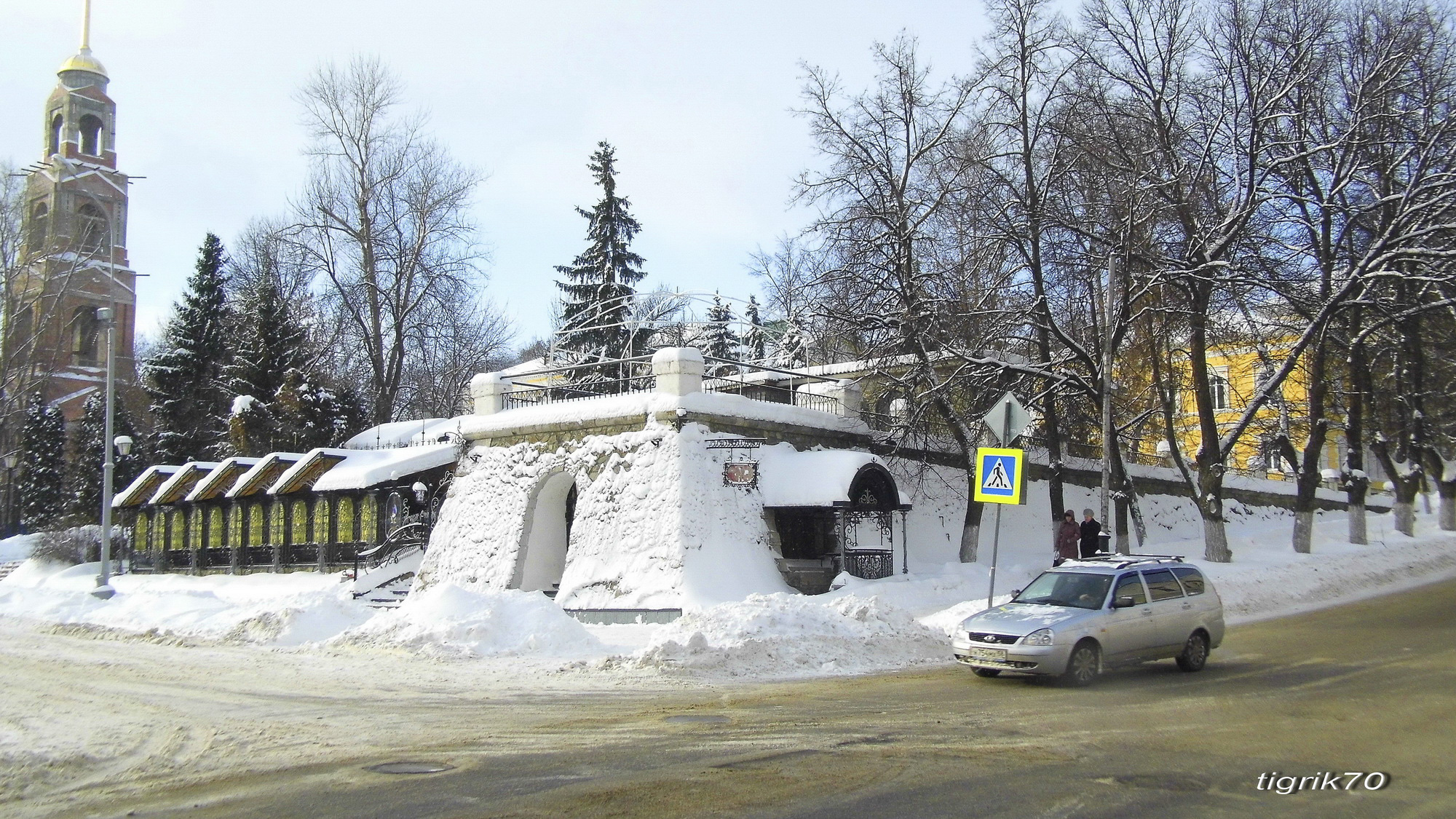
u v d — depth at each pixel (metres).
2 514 64.25
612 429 26.56
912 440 29.84
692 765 8.66
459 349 61.03
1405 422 39.22
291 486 33.88
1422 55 26.48
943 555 30.28
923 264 28.11
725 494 25.28
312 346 55.00
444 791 7.93
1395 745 9.22
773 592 24.66
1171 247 27.17
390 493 32.22
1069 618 13.39
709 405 25.64
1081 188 26.78
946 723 10.58
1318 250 27.44
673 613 23.09
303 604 20.91
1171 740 9.60
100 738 10.47
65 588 39.69
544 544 28.52
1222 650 16.83
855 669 15.31
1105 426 24.55
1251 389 53.00
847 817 7.00
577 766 8.71
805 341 33.62
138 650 19.34
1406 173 29.05
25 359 56.72
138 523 43.44
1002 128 26.55
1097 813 7.06
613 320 47.94
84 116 66.69
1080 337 30.11
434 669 15.59
